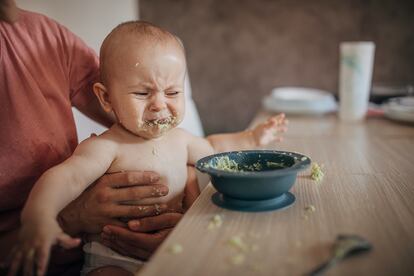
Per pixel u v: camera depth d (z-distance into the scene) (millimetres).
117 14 1863
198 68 2010
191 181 903
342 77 1465
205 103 2045
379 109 1592
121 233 757
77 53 950
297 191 698
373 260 465
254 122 1434
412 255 476
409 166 860
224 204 632
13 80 817
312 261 464
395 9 1837
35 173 819
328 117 1557
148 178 770
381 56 1885
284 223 566
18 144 803
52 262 841
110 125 1048
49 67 889
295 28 1921
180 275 436
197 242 509
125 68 778
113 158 815
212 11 1951
